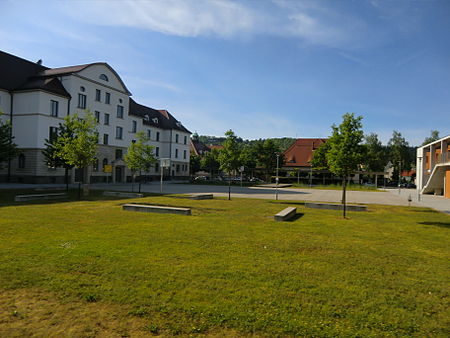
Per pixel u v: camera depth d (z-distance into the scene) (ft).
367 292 15.80
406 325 12.62
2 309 13.15
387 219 42.93
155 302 13.94
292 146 234.17
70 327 11.84
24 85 113.39
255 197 76.74
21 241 24.26
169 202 57.67
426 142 229.66
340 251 23.76
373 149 227.40
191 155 244.22
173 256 20.95
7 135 68.28
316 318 12.94
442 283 17.46
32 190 78.18
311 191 112.47
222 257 21.07
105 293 14.75
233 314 13.03
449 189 96.94
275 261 20.52
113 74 140.56
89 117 67.26
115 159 140.87
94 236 26.58
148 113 190.29
